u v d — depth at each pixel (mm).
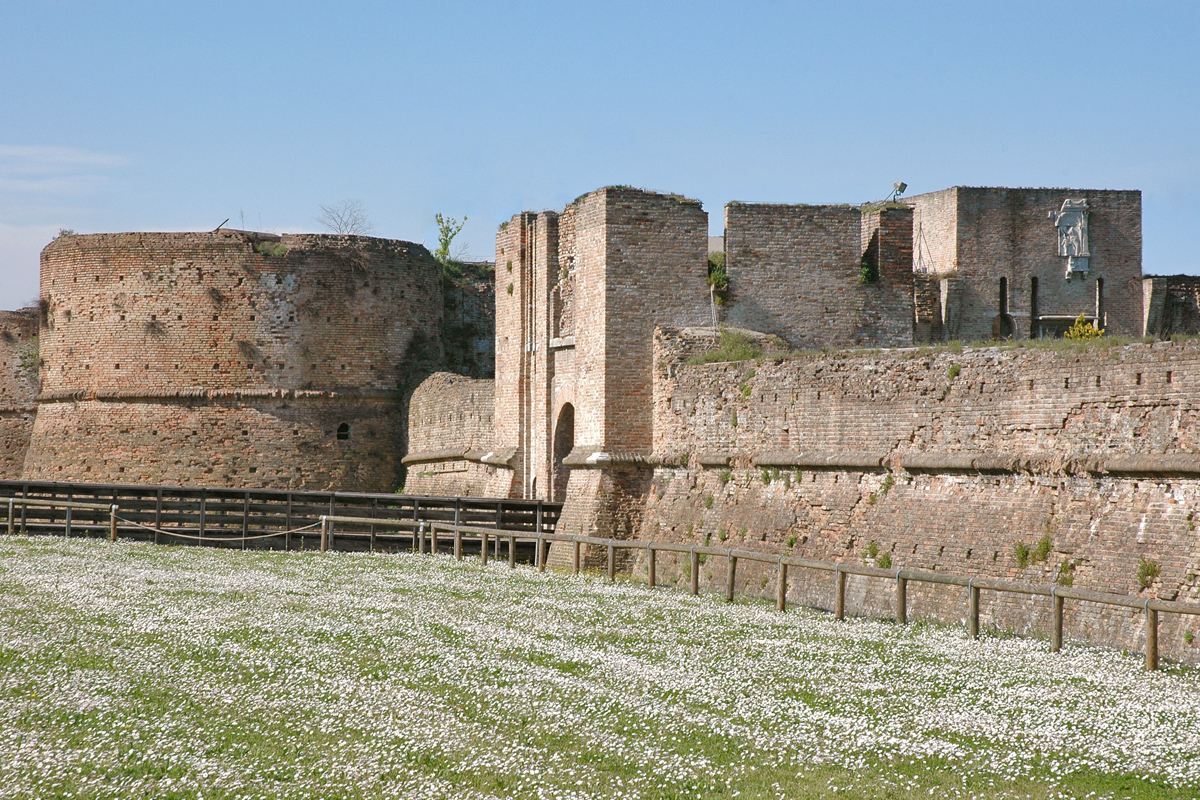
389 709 17594
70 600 26531
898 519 28312
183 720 16844
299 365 58094
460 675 19766
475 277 64125
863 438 29953
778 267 41219
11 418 68438
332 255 58844
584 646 22344
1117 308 49031
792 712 17594
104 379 58844
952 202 48438
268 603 26906
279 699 18078
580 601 28141
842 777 14867
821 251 41531
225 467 57500
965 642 22812
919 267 50344
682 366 37156
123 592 28047
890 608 27641
